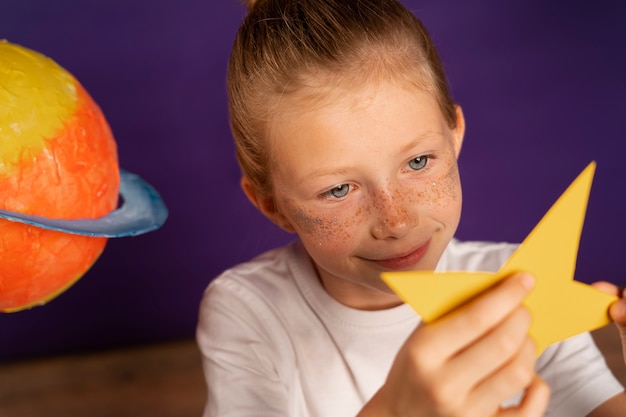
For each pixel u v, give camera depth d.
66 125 0.81
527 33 2.10
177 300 2.16
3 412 1.88
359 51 0.90
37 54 0.84
